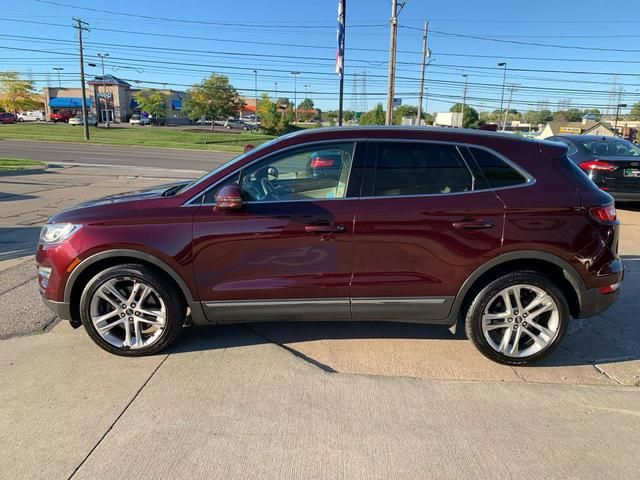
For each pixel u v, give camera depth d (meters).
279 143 3.56
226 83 69.19
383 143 3.52
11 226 7.93
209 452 2.61
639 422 2.96
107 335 3.59
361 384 3.32
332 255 3.44
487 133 3.61
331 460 2.56
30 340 3.88
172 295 3.54
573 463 2.58
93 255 3.42
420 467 2.52
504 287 3.48
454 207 3.39
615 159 9.44
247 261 3.45
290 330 4.20
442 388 3.29
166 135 50.31
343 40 16.36
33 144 33.19
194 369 3.47
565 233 3.41
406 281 3.46
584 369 3.62
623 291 5.26
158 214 3.43
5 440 2.68
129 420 2.87
